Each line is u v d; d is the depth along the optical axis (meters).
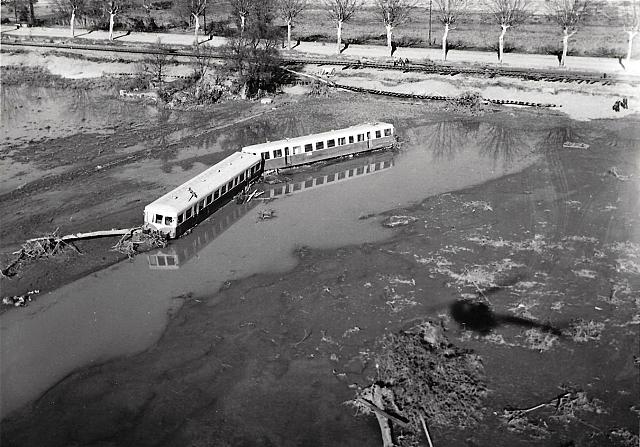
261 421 25.36
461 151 59.62
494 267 36.78
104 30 115.44
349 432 24.66
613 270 35.94
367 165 56.91
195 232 42.97
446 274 36.28
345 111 72.75
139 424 25.39
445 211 45.16
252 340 30.66
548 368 27.84
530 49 99.00
